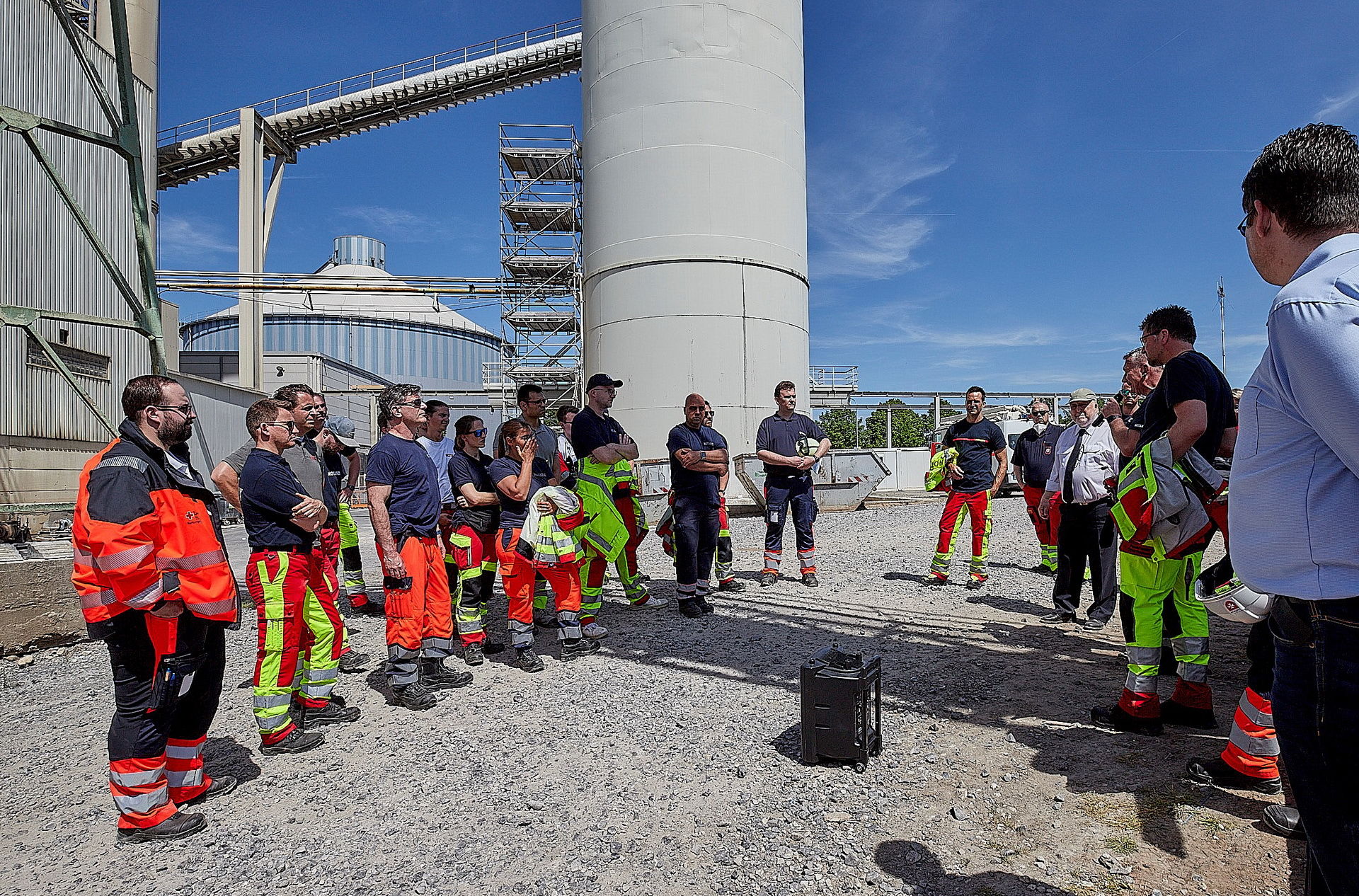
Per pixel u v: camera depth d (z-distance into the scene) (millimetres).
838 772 3170
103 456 2771
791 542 10945
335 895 2377
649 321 16297
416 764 3406
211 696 3033
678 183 16156
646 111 16312
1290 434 1361
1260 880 2246
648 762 3350
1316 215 1378
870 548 10203
